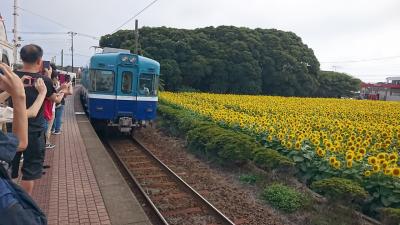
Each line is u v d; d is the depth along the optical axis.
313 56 56.12
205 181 9.20
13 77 2.18
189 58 46.84
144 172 9.81
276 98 36.12
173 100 25.36
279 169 8.70
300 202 7.18
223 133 11.09
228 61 48.31
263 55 51.12
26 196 1.84
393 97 68.38
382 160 7.28
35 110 3.00
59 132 12.01
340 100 40.72
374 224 6.46
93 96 13.79
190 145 12.70
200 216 6.79
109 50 17.92
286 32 57.12
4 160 1.80
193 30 52.72
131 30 49.06
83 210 5.64
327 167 8.29
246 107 23.41
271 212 7.15
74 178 7.27
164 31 48.78
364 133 14.06
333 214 6.62
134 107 14.27
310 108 26.39
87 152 9.59
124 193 6.50
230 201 7.72
